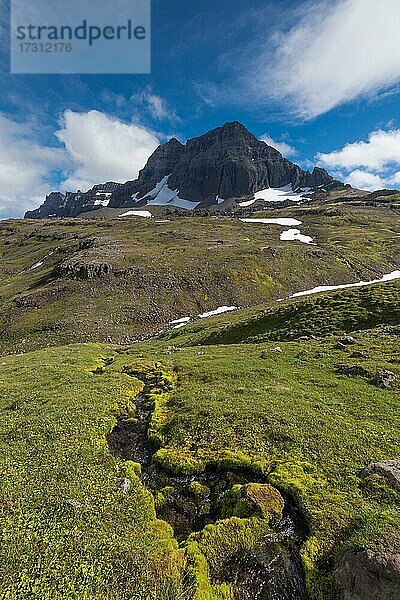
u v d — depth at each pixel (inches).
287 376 1206.9
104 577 520.7
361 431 837.2
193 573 533.6
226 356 1533.0
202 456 815.1
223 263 4921.3
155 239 6697.8
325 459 751.7
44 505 666.8
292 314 2101.4
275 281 4859.7
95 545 575.5
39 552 557.9
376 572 442.6
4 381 1515.7
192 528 646.5
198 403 1047.6
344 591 468.4
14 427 1009.5
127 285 4259.4
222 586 519.2
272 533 596.7
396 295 1889.8
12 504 667.4
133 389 1285.7
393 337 1451.8
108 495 711.1
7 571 522.9
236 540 585.9
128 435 982.4
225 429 896.9
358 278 5452.8
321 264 5516.7
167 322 3799.2
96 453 865.5
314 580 509.4
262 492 658.2
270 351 1493.6
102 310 3809.1
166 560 553.3
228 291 4436.5
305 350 1450.5
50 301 4018.2
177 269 4648.1
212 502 700.7
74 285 4222.4
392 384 1056.8
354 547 499.2
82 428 981.2
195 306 4126.5
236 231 7751.0
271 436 847.1
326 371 1214.3
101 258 4837.6
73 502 676.7
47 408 1123.9
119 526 626.8
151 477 794.2
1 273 6924.2
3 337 3533.5
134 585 511.5
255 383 1165.1
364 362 1227.2
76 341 3321.9
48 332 3474.4
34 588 497.0
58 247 7775.6
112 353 2241.6
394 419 881.5
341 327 1742.1
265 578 530.9
